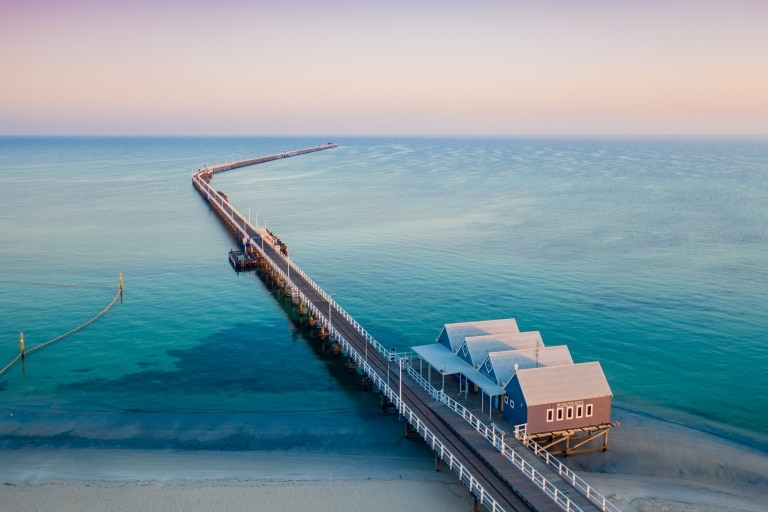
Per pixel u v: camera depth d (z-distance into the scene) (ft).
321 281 368.89
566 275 376.89
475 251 442.09
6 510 147.13
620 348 264.93
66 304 326.65
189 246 474.08
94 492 155.53
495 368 187.62
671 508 152.87
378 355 237.86
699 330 284.82
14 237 504.02
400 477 165.17
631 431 194.08
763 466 175.01
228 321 303.07
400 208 652.89
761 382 232.12
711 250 441.68
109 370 241.96
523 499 143.23
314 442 185.78
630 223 553.64
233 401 215.72
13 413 203.31
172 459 174.29
